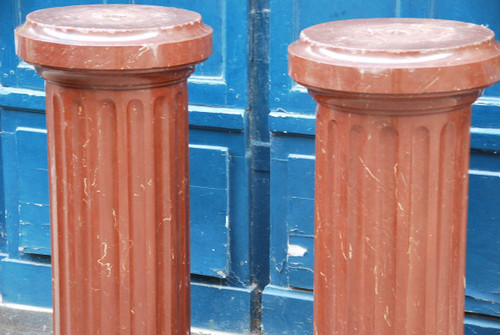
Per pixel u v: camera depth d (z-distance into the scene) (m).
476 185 3.65
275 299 4.07
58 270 3.20
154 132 3.00
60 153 3.05
